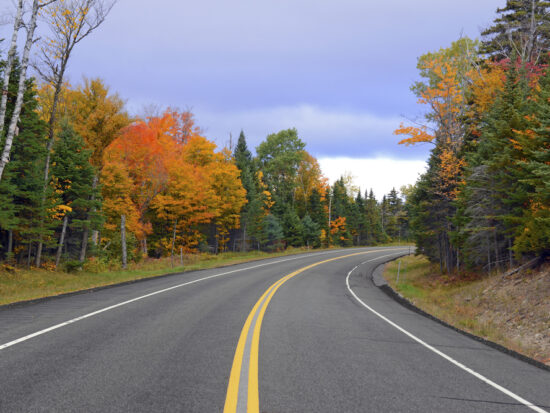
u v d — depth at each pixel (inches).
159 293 483.5
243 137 2373.3
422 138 1025.5
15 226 629.3
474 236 770.8
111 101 919.7
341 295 592.7
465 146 971.9
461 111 1010.7
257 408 139.9
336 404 148.6
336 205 2861.7
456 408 153.0
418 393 168.4
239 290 554.3
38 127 702.5
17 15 544.7
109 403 138.4
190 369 183.6
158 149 1087.6
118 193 999.0
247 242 1900.8
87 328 266.4
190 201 1204.5
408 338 297.3
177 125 1439.5
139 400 142.6
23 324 274.8
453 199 950.4
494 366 231.6
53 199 753.0
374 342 271.0
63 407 133.3
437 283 913.5
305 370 192.1
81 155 819.4
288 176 2790.4
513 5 1051.3
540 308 456.1
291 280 770.8
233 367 189.3
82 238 910.4
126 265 948.6
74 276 706.8
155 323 294.5
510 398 171.5
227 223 1643.7
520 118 660.1
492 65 1003.3
